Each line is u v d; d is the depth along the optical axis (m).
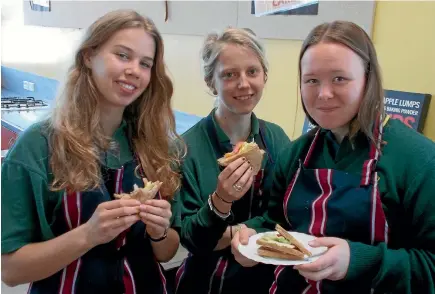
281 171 1.37
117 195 1.18
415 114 1.67
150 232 1.26
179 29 2.87
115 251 1.25
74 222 1.19
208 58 1.47
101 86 1.21
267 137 1.60
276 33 2.20
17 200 1.13
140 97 1.37
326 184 1.18
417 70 1.68
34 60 4.57
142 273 1.28
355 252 1.04
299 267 1.01
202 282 1.47
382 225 1.07
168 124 1.41
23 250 1.13
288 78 2.19
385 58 1.79
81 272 1.19
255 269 1.41
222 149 1.49
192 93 2.91
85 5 3.64
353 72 1.06
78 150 1.18
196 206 1.44
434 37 1.61
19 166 1.13
